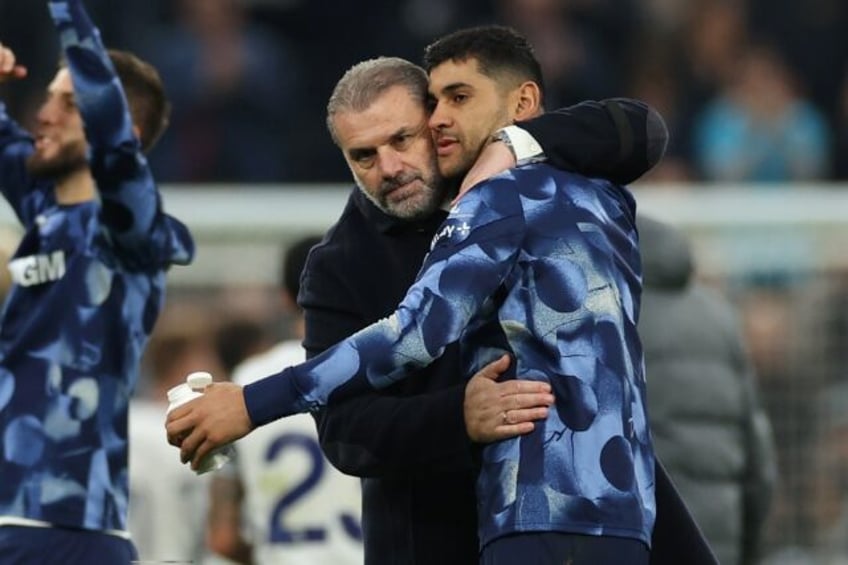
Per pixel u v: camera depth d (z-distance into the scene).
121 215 19.27
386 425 16.50
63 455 19.38
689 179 42.47
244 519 24.97
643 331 23.61
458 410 16.09
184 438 15.86
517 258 15.94
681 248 23.70
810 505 30.55
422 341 15.59
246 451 24.30
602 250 16.08
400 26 42.97
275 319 29.95
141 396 28.31
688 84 43.25
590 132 16.36
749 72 43.34
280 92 41.91
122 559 19.66
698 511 23.67
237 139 41.00
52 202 20.02
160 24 41.59
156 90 20.61
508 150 16.25
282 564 24.14
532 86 16.73
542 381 15.84
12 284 20.70
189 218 30.67
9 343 19.62
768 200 31.84
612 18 43.78
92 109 18.83
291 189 39.12
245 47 41.66
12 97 38.91
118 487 19.66
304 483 24.19
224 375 27.72
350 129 16.61
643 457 16.02
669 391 23.61
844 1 44.84
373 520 17.44
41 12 39.34
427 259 15.94
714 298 24.73
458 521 17.08
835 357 31.16
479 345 16.27
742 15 44.25
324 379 15.66
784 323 31.27
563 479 15.63
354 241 17.42
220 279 30.58
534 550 15.58
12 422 19.41
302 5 42.75
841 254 31.61
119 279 19.70
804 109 43.31
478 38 16.62
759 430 24.22
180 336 27.55
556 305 15.88
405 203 16.67
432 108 16.72
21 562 19.25
